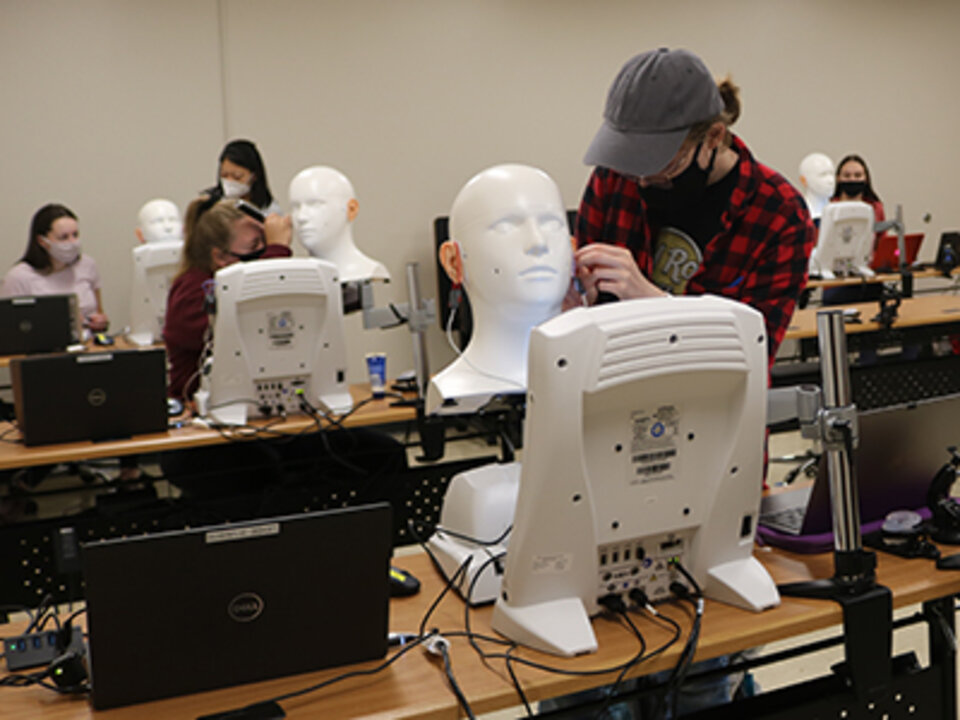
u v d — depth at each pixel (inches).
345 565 50.2
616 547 54.0
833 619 56.0
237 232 124.8
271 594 49.2
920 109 310.8
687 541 56.0
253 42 233.0
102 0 222.5
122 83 225.8
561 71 261.7
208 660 49.0
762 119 287.7
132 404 108.7
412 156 249.6
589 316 48.6
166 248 178.2
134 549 45.8
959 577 60.9
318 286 109.4
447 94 251.0
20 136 220.7
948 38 311.6
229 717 46.8
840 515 57.0
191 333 124.9
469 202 65.1
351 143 243.8
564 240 65.5
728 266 73.5
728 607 56.4
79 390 106.4
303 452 119.1
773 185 72.1
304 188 150.7
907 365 179.9
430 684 50.2
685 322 50.0
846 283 210.2
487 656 52.4
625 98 61.7
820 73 293.6
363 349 249.1
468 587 59.6
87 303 210.8
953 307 198.1
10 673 53.4
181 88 229.8
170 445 106.9
